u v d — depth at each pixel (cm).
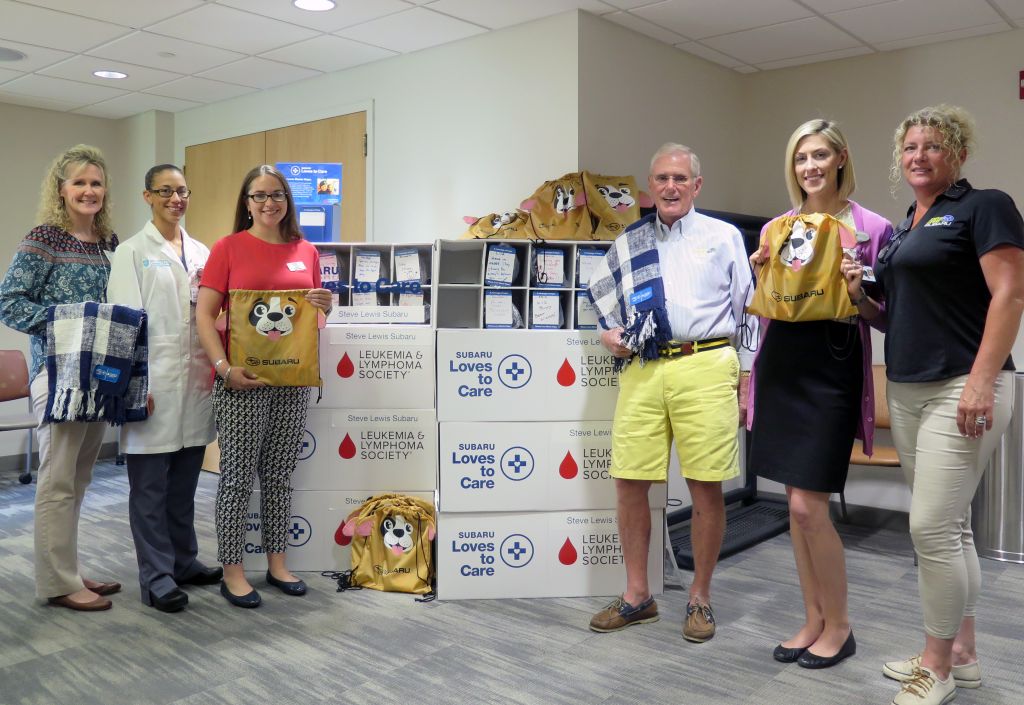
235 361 287
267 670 249
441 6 399
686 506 425
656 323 264
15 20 427
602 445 312
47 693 234
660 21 419
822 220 229
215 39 456
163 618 290
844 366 237
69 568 298
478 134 449
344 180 523
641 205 362
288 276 296
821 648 253
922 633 278
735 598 315
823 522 244
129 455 297
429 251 343
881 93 468
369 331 329
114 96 586
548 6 398
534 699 231
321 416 331
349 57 491
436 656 260
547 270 322
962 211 207
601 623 280
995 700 229
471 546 310
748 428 267
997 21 411
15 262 287
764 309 239
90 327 279
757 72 513
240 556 304
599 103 416
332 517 334
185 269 306
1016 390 362
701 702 229
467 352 308
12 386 527
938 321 211
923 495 216
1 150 600
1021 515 363
